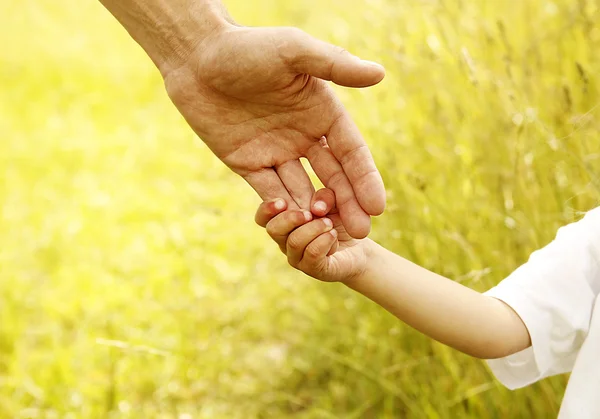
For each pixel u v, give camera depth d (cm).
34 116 489
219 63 107
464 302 119
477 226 203
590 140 192
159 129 452
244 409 231
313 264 108
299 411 231
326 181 113
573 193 186
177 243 321
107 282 298
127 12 116
